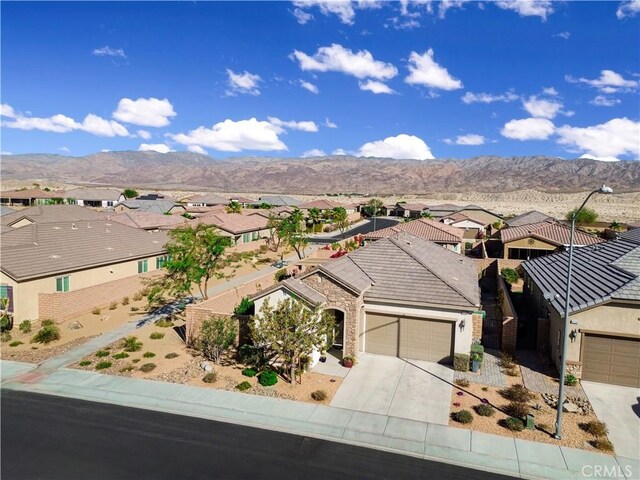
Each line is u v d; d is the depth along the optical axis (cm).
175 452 1566
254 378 2142
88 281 3381
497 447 1619
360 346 2481
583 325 2112
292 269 4091
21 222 5062
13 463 1482
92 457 1527
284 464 1511
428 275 2497
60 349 2477
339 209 9056
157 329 2806
